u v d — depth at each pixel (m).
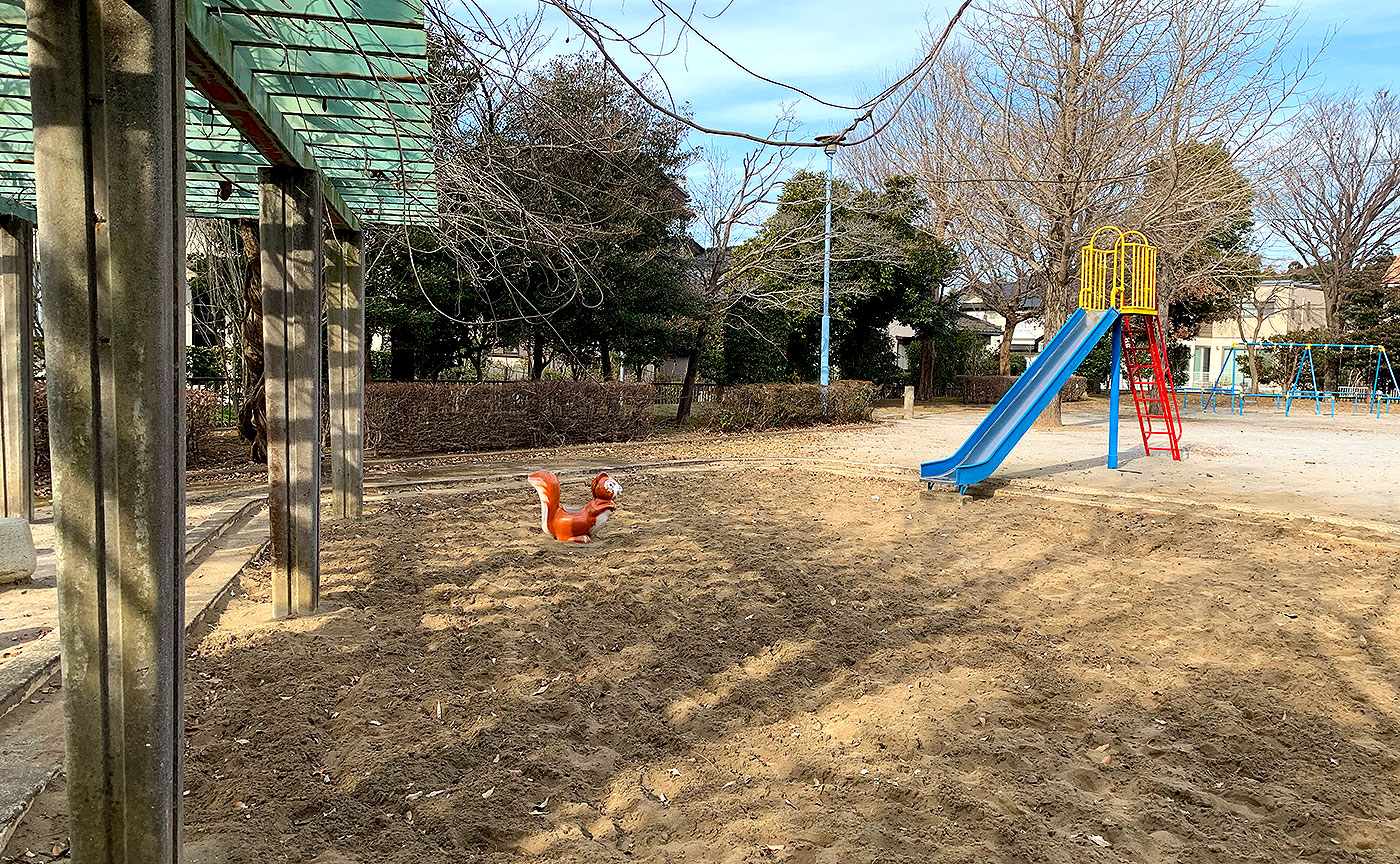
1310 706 4.90
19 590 6.41
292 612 6.27
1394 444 16.88
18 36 4.91
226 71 3.93
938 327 32.69
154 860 2.66
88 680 2.59
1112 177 19.39
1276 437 18.27
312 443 6.18
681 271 21.08
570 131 7.46
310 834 3.50
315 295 6.09
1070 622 6.41
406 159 6.65
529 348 21.42
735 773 4.13
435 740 4.34
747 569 7.82
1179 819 3.72
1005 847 3.49
